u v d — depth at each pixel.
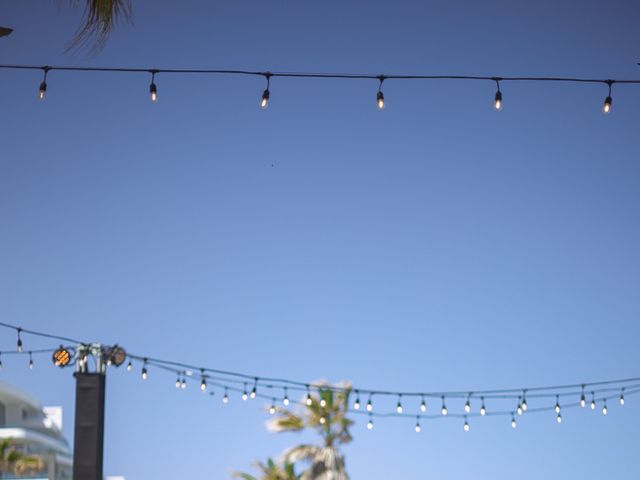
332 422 48.00
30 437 90.31
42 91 12.92
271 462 55.66
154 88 13.16
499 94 13.30
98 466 21.41
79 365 25.48
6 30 10.33
